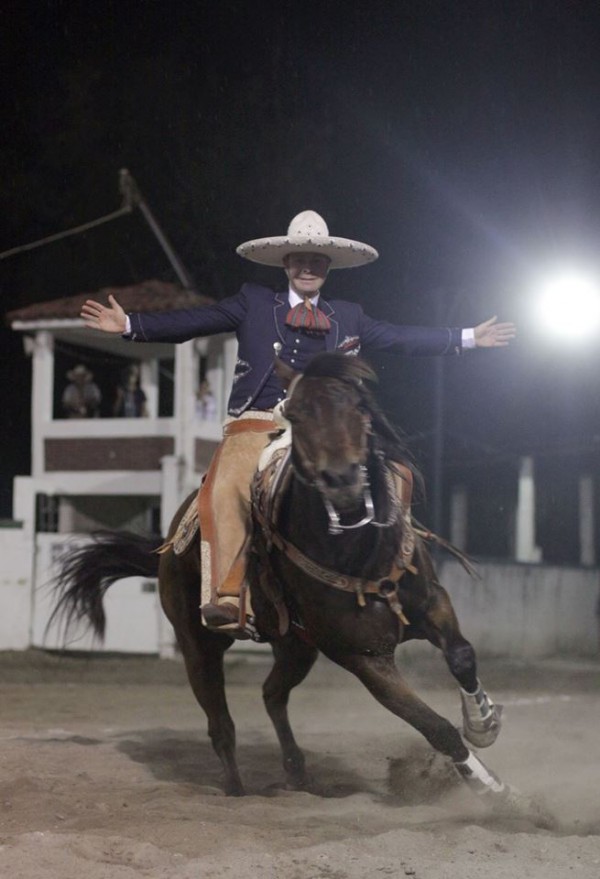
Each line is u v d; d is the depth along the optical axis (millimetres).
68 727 11164
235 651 21016
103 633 8367
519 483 27562
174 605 7316
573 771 8492
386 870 4898
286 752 7652
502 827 5949
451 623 6289
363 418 5629
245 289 6707
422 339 6637
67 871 4840
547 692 16641
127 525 22797
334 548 5980
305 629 6434
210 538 6492
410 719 6039
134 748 9188
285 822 6070
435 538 6539
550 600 25547
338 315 6621
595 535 30641
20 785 7176
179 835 5617
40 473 21969
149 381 23391
